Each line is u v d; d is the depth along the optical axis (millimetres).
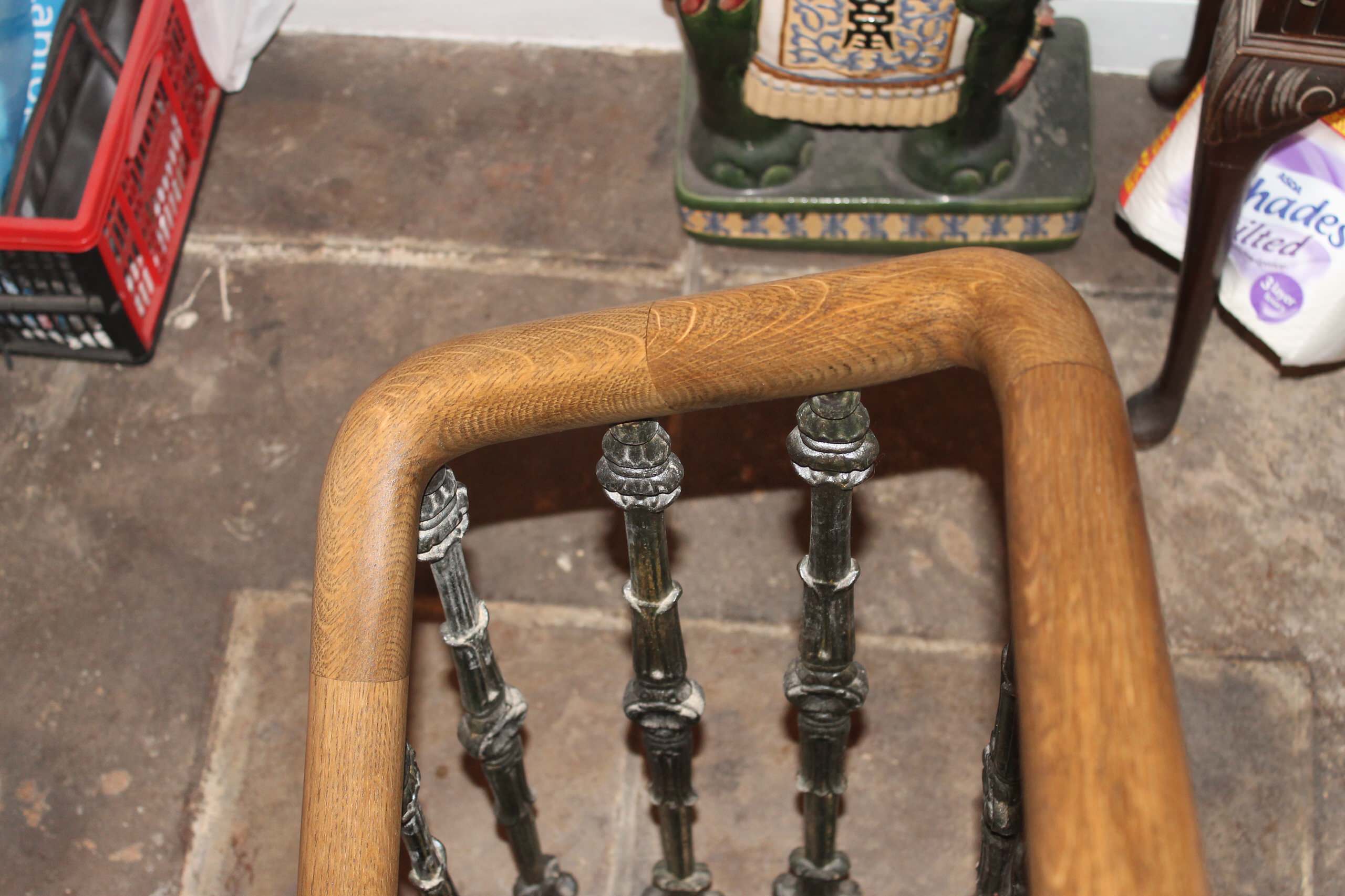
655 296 2584
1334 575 2230
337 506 865
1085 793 625
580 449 2379
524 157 2752
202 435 2465
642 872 2061
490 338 895
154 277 2523
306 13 2908
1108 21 2697
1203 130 1805
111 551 2354
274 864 2096
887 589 2248
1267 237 2027
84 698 2225
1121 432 738
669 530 2314
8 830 2127
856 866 2043
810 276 855
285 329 2570
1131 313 2518
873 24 2104
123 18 2543
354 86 2854
